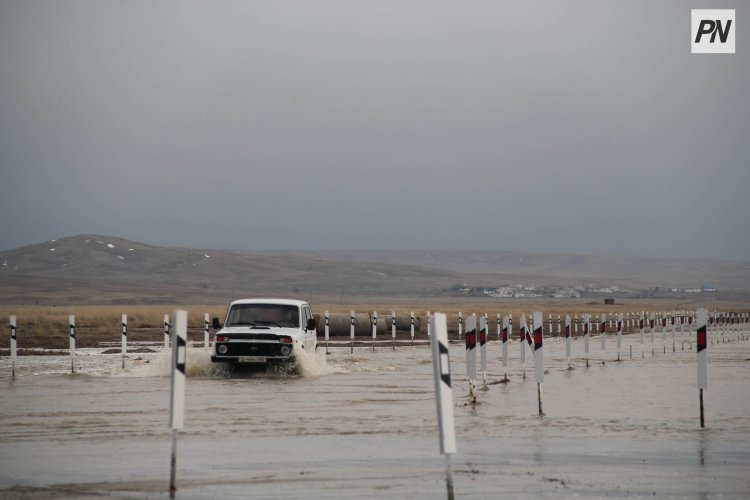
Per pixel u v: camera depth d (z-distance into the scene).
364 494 11.46
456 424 17.45
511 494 11.45
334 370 30.23
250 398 21.92
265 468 13.13
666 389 23.83
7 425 17.28
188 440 15.61
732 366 31.84
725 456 14.10
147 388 24.08
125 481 12.23
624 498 11.25
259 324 29.47
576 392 23.11
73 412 19.17
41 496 11.34
